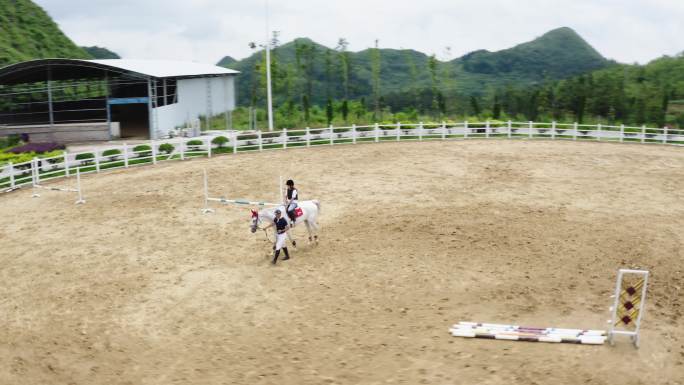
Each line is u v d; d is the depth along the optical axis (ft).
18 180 81.71
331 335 36.17
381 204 65.92
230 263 49.14
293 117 169.07
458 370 31.68
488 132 118.73
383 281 44.42
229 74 169.68
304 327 37.37
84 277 46.73
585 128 140.87
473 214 61.36
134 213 64.85
